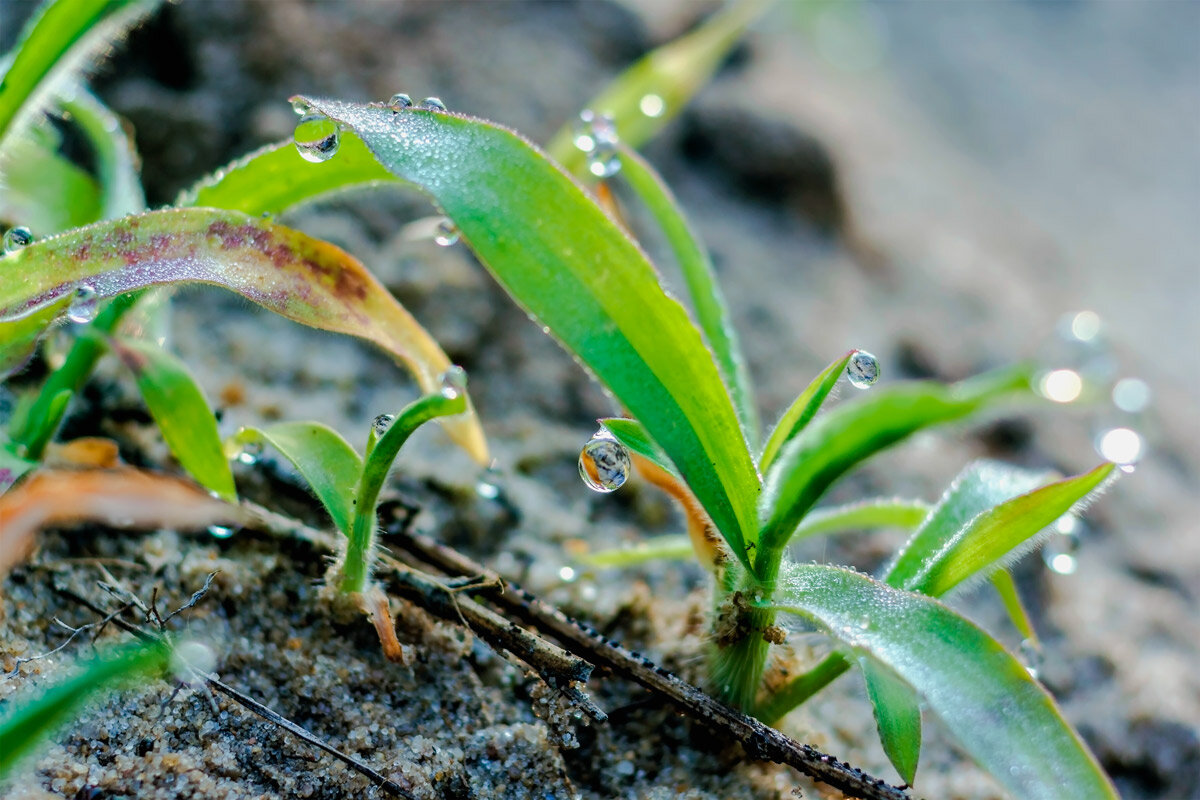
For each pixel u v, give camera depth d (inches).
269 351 8.4
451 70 10.6
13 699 7.1
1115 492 9.6
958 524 7.4
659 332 7.0
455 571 7.5
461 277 8.8
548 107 10.7
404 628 7.5
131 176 7.8
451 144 7.0
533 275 7.0
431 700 7.4
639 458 7.4
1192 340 13.8
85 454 7.5
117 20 7.4
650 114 8.8
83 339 7.4
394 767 7.2
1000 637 8.4
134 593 7.4
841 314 10.4
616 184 10.4
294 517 7.7
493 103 10.5
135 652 6.8
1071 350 11.1
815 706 7.8
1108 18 24.7
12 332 7.2
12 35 8.9
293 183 7.4
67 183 7.9
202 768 7.1
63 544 7.4
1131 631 8.5
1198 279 15.7
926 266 12.1
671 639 7.8
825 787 7.5
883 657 6.9
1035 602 8.5
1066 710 8.2
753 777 7.5
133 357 7.4
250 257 7.3
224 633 7.4
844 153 12.6
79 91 7.9
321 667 7.4
